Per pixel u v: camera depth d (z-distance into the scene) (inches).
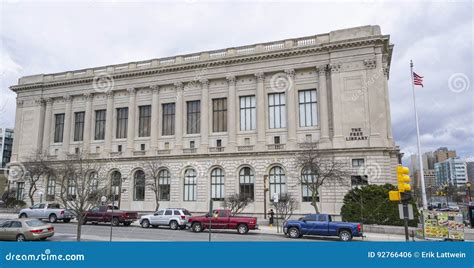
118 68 2358.5
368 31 1808.6
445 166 4682.6
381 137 1706.4
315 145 1818.4
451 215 1002.1
